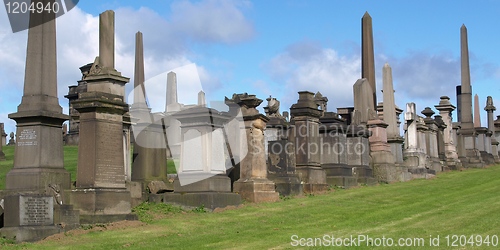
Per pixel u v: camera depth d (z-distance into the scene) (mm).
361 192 29016
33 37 19375
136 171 26219
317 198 26656
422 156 38812
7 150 51281
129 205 20188
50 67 19422
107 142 19953
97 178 19500
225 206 23203
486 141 54969
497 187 30703
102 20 22000
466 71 53438
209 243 16844
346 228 19438
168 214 21562
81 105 19828
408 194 28422
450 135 46969
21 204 16828
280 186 27281
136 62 27891
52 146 19219
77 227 18266
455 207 23719
